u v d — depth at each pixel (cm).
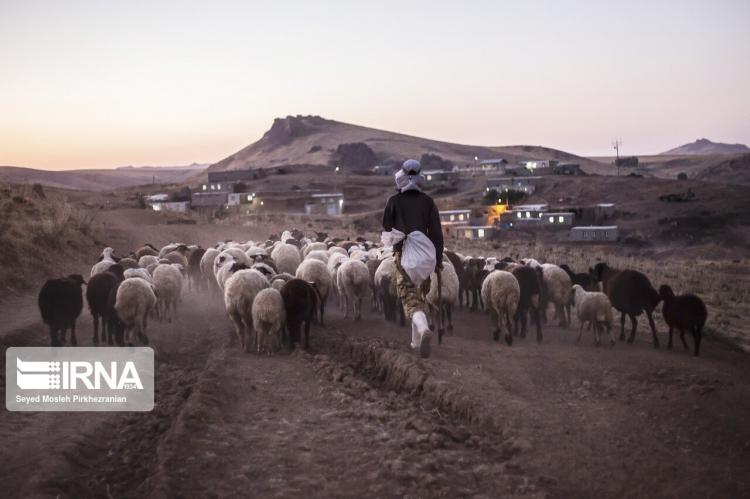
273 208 11875
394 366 995
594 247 8419
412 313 754
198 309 1828
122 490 621
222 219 4950
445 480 593
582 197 12119
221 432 716
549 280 1453
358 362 1138
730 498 558
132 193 14788
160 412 866
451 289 1309
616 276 1281
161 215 4544
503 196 12062
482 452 673
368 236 4569
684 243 8631
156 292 1429
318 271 1532
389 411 807
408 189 771
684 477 598
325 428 738
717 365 1040
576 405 803
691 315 1162
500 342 1251
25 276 1930
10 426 797
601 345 1227
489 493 570
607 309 1212
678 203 10575
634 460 636
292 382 959
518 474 609
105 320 1312
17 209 2688
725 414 747
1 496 588
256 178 17738
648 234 9106
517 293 1215
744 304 2231
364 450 667
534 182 13738
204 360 1230
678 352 1188
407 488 577
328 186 15962
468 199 12750
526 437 691
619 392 858
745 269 3462
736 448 662
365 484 587
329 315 1694
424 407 835
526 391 861
